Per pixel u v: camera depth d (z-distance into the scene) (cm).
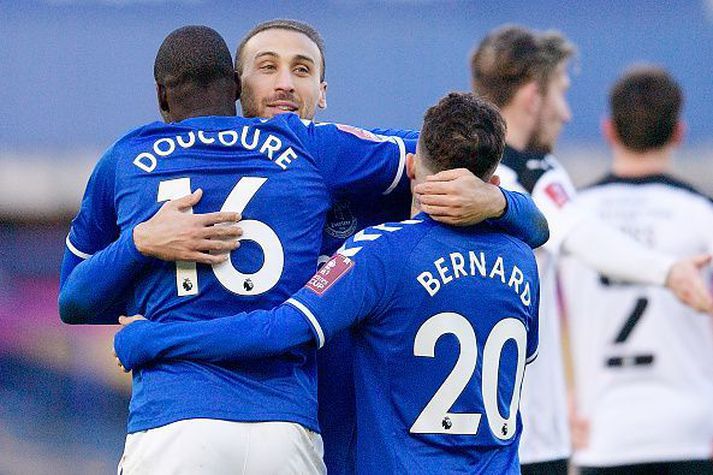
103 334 3797
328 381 1455
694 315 2222
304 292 1323
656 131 2288
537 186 1869
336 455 1447
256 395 1320
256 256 1351
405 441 1345
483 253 1375
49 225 3956
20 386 3750
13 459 3703
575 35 4003
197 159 1369
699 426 2223
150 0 3981
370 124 3941
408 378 1347
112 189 1402
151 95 3984
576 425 2262
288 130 1405
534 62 1934
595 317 2248
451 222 1364
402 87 3959
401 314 1344
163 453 1303
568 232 1856
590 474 2255
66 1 3991
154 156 1378
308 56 1525
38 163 3953
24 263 3897
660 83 2292
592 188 2328
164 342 1314
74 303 1372
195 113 1406
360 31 3984
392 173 1440
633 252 1867
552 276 1892
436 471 1334
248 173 1366
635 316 2234
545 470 1842
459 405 1348
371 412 1355
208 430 1297
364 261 1337
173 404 1306
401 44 3981
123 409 3756
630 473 2236
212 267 1340
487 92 1962
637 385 2234
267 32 1527
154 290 1355
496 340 1370
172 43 1416
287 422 1324
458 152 1363
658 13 4003
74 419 3738
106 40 3997
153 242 1326
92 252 1450
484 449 1362
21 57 3978
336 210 1504
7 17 3984
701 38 3994
